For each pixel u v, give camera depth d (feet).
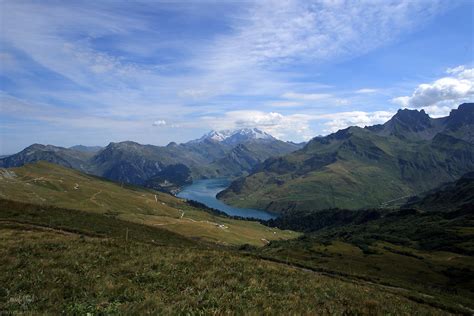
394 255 468.34
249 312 45.85
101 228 189.78
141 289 56.18
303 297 63.46
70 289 53.62
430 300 129.90
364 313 57.82
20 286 52.95
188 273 69.51
